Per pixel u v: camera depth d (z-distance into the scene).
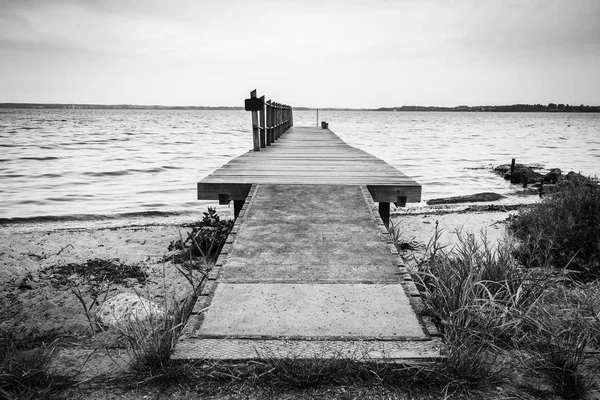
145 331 2.71
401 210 10.99
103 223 9.49
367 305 2.89
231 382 2.24
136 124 89.50
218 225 6.46
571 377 2.31
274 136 12.89
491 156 28.14
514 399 2.18
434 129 76.50
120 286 4.86
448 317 2.63
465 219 9.25
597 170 21.28
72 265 5.64
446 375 2.25
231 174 6.09
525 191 15.02
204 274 4.20
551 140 47.09
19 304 4.29
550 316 2.87
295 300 2.95
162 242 7.12
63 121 102.12
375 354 2.38
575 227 5.96
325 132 19.41
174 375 2.27
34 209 11.18
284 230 4.07
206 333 2.59
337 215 4.41
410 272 3.90
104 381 2.31
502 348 2.61
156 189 14.55
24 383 2.27
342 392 2.19
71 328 3.63
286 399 2.15
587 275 4.94
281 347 2.45
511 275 3.43
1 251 6.55
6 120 103.75
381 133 58.34
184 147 32.72
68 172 18.23
